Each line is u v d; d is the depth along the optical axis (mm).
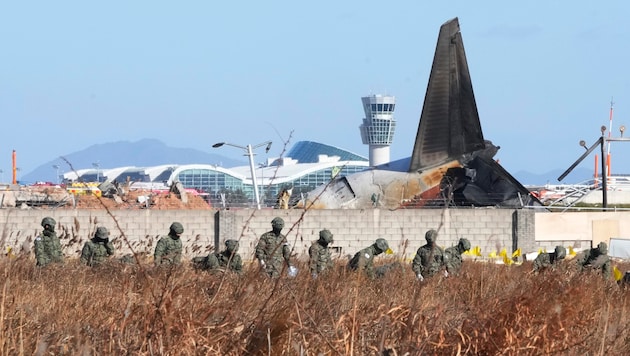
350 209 134750
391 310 24594
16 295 30891
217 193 143000
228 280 32031
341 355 22500
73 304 32469
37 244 62531
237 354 23125
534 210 138750
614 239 104750
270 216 131750
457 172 147625
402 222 135375
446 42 146125
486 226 135875
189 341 22547
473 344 24578
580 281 39500
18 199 128250
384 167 150625
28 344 23672
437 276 47219
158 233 130250
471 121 146750
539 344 25094
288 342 23531
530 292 28891
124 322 23344
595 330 28828
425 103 147375
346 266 53438
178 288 24609
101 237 63375
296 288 31797
